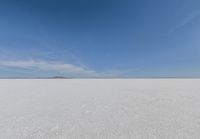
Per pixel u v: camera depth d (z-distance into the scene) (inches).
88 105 217.6
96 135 117.6
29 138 113.8
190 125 135.7
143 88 429.7
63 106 212.5
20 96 296.0
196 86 479.8
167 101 241.3
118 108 199.6
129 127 133.2
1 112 183.3
